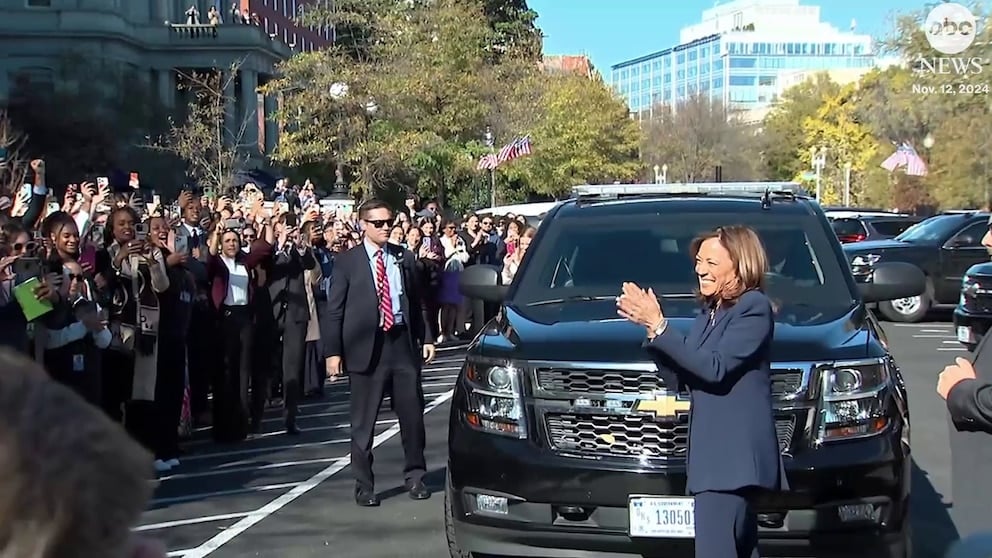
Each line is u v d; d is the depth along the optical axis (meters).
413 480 7.73
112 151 34.56
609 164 50.84
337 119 28.08
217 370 9.95
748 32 173.62
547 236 6.77
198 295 9.89
